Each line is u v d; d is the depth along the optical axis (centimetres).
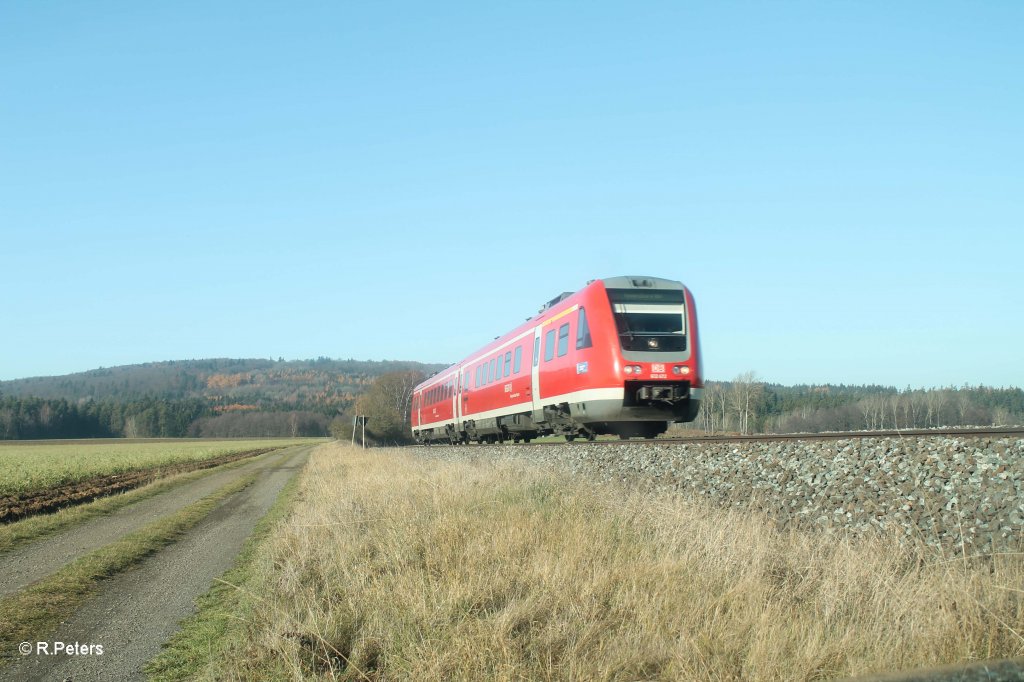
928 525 843
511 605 747
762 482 1127
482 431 3147
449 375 3762
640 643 655
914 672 349
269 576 991
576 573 827
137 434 16525
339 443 8906
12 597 966
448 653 658
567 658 635
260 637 748
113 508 2045
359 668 680
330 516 1326
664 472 1373
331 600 845
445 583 841
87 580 1068
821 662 601
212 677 671
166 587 1045
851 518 929
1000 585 664
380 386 8750
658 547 913
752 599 713
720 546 868
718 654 625
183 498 2370
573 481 1409
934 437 1023
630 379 1889
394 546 1018
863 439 1090
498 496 1278
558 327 2217
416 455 3072
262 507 2048
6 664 721
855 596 710
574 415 2066
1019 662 349
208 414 18350
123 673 695
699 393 1953
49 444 11581
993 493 834
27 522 1692
